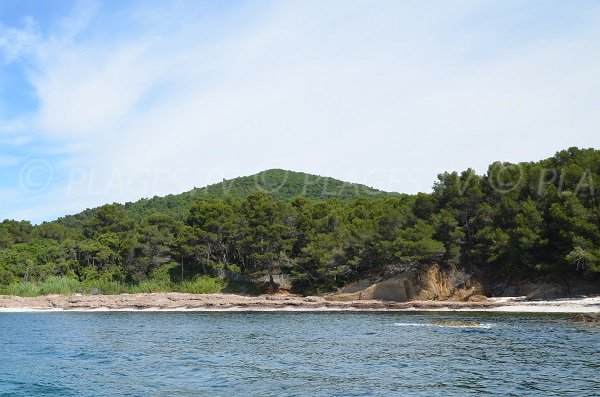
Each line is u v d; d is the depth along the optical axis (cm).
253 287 8425
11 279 9544
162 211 15738
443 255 6900
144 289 8819
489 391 2028
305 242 8438
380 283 6938
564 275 6197
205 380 2348
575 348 2969
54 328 4894
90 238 11800
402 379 2281
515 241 6319
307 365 2667
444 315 5412
